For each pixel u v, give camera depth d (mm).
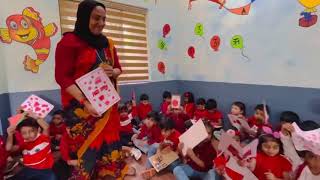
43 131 1880
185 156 1797
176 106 2766
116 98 1182
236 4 2559
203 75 3025
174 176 1875
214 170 1658
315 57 2025
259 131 2043
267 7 2307
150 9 3086
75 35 1115
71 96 1127
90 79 1104
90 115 1139
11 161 1868
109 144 1201
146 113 2863
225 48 2729
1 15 2066
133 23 2986
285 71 2240
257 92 2482
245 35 2520
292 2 2129
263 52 2389
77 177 1152
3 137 2008
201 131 1717
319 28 1977
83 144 1139
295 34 2137
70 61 1103
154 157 1968
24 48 2182
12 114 2156
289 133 1713
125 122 2475
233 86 2699
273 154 1466
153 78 3176
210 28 2852
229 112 2768
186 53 3205
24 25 2168
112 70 1195
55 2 2328
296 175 1343
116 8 2791
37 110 2027
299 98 2162
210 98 2973
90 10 1093
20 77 2176
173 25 3303
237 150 1386
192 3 3020
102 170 1207
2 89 2059
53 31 2328
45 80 2307
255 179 1291
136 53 3045
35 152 1675
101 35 1193
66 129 1174
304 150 1291
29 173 1653
